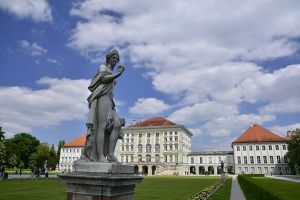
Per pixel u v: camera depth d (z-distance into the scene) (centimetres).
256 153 9256
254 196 2047
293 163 7112
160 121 11438
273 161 9000
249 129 9969
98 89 711
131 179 647
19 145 7812
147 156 10881
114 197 604
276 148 9069
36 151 8419
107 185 586
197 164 10688
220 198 1966
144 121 11844
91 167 634
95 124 700
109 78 712
